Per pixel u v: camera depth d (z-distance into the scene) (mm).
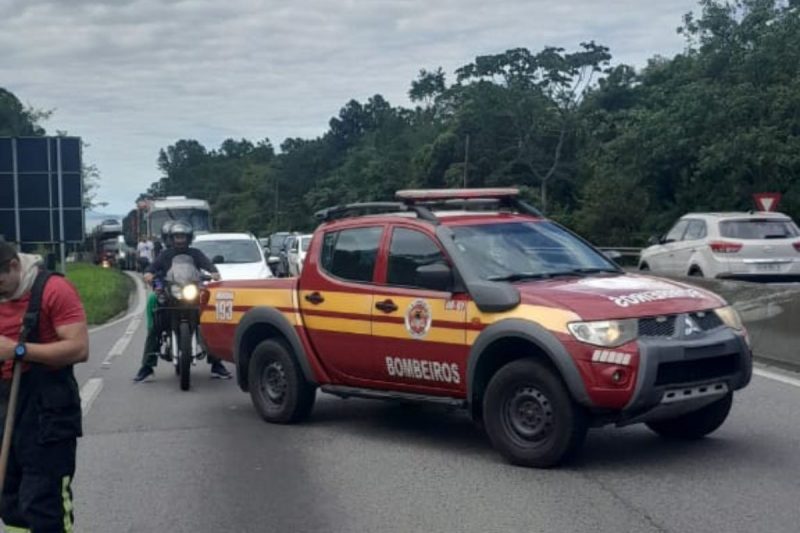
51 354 5289
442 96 77688
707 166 41656
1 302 5438
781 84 41719
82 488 8086
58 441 5387
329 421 10469
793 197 41781
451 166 70688
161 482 8219
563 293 8125
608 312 7785
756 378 12266
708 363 8016
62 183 28953
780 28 42281
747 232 20516
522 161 69688
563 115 69875
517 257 8961
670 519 6805
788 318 13492
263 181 130625
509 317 8125
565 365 7723
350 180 104688
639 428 9672
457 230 9031
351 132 136250
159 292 13062
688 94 43375
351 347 9445
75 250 74312
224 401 11930
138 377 13523
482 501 7352
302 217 121562
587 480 7832
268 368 10445
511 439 8250
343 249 9727
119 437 9953
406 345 8906
